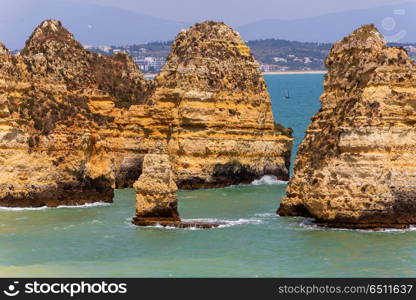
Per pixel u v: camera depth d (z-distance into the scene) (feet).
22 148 352.90
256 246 280.51
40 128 357.82
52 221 322.55
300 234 292.40
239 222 312.09
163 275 253.03
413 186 294.25
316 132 320.50
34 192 351.67
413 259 264.72
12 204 351.05
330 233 292.20
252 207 349.20
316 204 299.79
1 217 331.36
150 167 308.19
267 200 369.71
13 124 353.10
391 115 295.89
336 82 323.98
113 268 260.01
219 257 269.85
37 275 253.85
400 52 302.86
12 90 359.46
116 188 416.26
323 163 301.02
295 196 321.32
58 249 281.74
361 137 293.43
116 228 306.96
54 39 413.18
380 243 279.90
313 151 311.88
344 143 295.07
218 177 416.05
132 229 304.30
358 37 320.91
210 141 416.67
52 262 267.39
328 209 297.74
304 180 307.78
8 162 352.28
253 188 411.13
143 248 280.51
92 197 360.07
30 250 281.13
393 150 294.66
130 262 265.75
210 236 292.61
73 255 274.57
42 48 408.46
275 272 254.68
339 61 326.85
